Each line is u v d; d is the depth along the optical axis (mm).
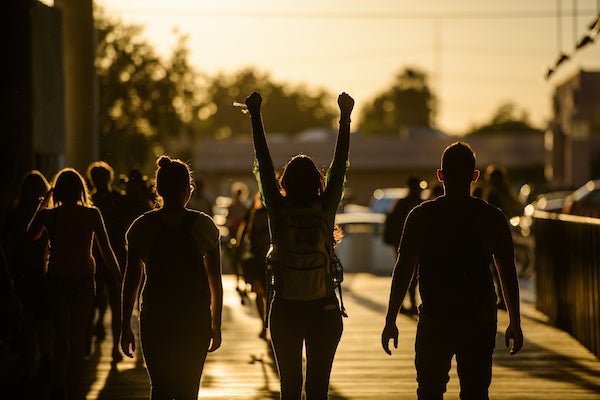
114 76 62344
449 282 9906
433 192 25234
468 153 10047
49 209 14156
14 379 16375
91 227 14148
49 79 27188
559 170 92062
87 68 29375
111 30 62469
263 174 10648
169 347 10203
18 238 14883
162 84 62844
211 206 27328
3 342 16453
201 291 10328
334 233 11039
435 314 9906
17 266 14797
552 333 22016
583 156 85750
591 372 17453
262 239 19469
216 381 16844
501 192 26234
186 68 63594
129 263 10414
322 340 10375
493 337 9969
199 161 111812
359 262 39125
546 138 96000
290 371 10445
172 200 10445
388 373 17469
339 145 10859
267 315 10648
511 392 15758
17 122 23469
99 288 18422
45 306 14727
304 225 10398
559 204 51438
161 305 10195
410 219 10109
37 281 14797
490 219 9984
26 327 15711
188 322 10203
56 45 27828
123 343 10586
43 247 14812
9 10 23391
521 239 37906
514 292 10078
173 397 10352
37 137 25828
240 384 16594
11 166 16703
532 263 36750
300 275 10305
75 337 14117
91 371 17688
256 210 19516
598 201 48125
